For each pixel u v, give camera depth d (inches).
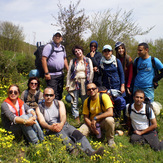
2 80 256.5
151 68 175.2
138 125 157.8
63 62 199.3
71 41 310.5
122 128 179.6
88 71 182.9
